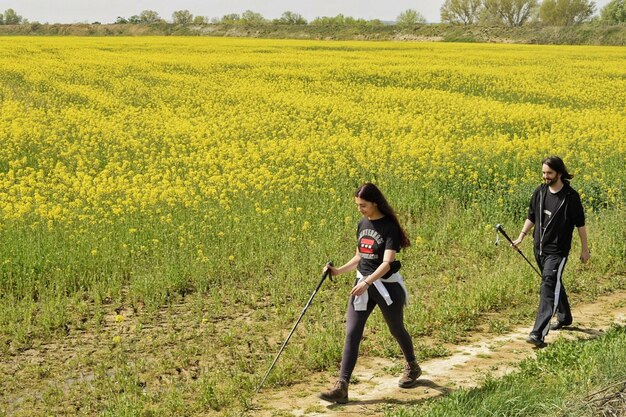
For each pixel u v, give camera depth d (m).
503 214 11.91
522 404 5.23
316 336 7.20
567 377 5.73
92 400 6.09
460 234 11.09
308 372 6.65
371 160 14.67
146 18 104.06
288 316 7.98
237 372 6.59
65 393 6.30
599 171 14.36
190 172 13.60
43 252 9.43
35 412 5.92
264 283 9.03
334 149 16.23
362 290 5.90
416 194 12.76
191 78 29.95
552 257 7.40
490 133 19.91
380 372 6.62
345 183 13.48
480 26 73.06
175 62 35.56
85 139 17.38
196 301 8.49
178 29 82.44
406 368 6.24
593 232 10.68
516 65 37.81
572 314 8.16
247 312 8.30
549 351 6.67
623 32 64.75
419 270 9.66
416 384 6.28
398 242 5.97
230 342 7.34
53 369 6.81
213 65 34.78
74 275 9.04
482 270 9.34
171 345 7.34
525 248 10.15
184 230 10.38
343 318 7.95
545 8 96.38
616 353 5.97
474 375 6.46
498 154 15.69
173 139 18.12
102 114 21.64
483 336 7.53
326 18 105.06
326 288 8.93
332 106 23.22
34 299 8.69
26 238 9.84
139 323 7.86
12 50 40.62
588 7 95.88
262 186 12.82
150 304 8.34
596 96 26.95
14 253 9.32
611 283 9.17
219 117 20.98
